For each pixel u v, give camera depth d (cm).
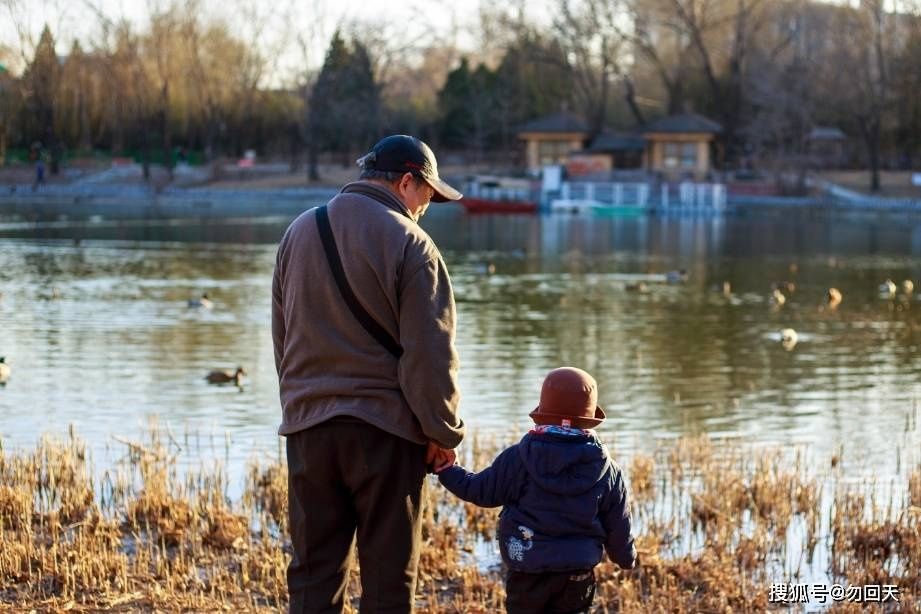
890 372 1730
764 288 2862
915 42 7138
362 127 7794
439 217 5919
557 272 3209
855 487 1056
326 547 496
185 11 7444
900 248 4144
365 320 483
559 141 7519
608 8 7631
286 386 496
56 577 706
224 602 679
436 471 511
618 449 1223
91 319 2142
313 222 493
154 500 881
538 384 1594
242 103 7838
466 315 2316
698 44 7425
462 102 8156
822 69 7438
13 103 7150
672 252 3922
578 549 492
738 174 7106
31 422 1312
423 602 713
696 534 892
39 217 5131
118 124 7488
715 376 1684
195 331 2014
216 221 5019
